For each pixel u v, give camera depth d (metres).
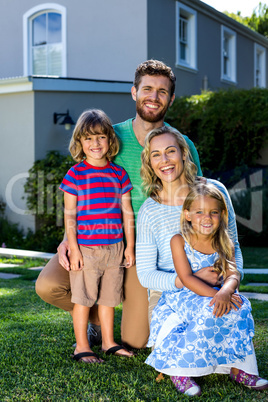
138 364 2.73
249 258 7.08
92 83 8.74
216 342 2.35
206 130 9.50
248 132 9.21
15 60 11.54
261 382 2.37
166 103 2.95
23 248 7.91
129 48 10.16
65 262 2.85
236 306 2.40
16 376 2.55
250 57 15.00
